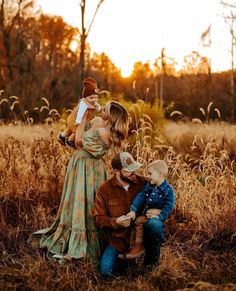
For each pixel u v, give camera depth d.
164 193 4.67
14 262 5.02
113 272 4.74
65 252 5.00
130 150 7.46
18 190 6.41
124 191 4.80
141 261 4.90
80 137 4.93
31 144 7.93
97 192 4.81
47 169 6.67
